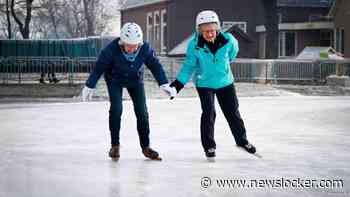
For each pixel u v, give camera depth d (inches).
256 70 1355.8
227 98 323.0
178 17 1749.5
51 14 2384.4
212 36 310.7
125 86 319.0
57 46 1277.1
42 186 251.8
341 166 301.3
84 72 1261.1
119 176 273.6
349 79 1259.8
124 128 486.3
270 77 1359.5
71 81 1250.0
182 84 318.0
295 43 1882.4
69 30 2817.4
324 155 339.3
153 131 464.8
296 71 1364.4
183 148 367.9
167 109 695.7
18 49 1274.6
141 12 2034.9
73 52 1274.6
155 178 268.5
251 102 842.2
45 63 1245.7
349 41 1713.8
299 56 1598.2
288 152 351.3
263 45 1782.7
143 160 320.8
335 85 1284.4
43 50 1277.1
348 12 1716.3
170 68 1267.2
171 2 1759.4
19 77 1232.8
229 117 325.1
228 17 1779.0
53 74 1252.5
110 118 318.3
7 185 254.1
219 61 314.0
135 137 426.0
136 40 300.0
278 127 498.0
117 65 309.6
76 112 657.0
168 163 310.3
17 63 1236.5
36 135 437.7
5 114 630.5
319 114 628.4
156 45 1892.2
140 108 319.6
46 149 363.9
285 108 719.7
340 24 1754.4
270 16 1644.9
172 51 1697.8
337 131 467.5
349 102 844.6
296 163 310.3
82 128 487.5
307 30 1872.5
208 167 297.6
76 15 2736.2
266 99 917.8
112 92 316.8
